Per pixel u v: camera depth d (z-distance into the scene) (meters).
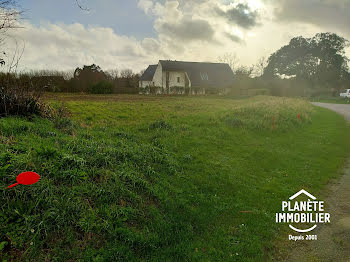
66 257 2.98
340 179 6.66
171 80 44.62
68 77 36.34
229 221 4.51
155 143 7.79
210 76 45.59
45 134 5.79
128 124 10.26
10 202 3.22
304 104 21.02
